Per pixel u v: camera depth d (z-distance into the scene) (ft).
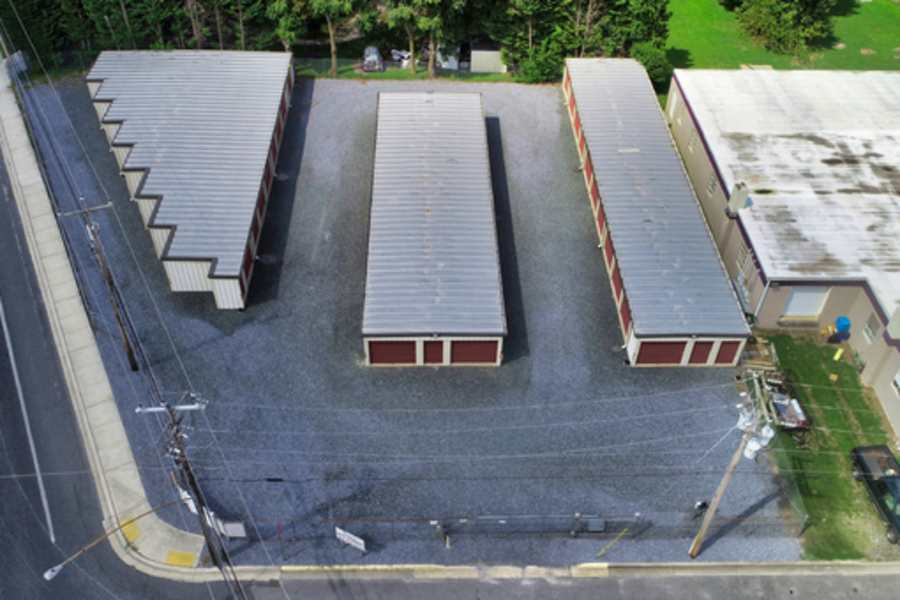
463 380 113.91
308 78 178.40
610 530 96.48
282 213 140.97
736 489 101.04
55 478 101.86
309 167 151.84
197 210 128.77
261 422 107.55
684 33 203.10
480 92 175.22
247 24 185.98
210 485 100.01
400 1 168.45
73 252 133.69
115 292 112.78
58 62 181.06
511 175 151.64
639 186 136.77
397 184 136.98
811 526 97.81
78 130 161.68
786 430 108.27
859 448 103.30
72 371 114.62
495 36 179.01
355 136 160.45
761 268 117.08
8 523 96.89
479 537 95.50
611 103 157.28
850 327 119.85
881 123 147.54
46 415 109.19
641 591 91.35
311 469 102.06
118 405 110.11
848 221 125.08
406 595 90.53
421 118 153.07
